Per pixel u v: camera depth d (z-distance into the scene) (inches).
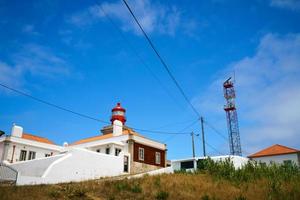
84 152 1339.8
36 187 687.7
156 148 1868.8
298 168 1107.9
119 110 2210.9
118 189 720.3
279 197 716.7
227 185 893.8
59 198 586.2
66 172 1233.4
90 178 1323.8
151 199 657.6
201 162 1256.8
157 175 1050.7
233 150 1708.9
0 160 1600.6
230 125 1758.1
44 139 2026.3
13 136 1673.2
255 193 768.9
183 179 946.7
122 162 1546.5
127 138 1716.3
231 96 1809.8
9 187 673.6
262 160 1776.6
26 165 1360.7
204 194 739.4
